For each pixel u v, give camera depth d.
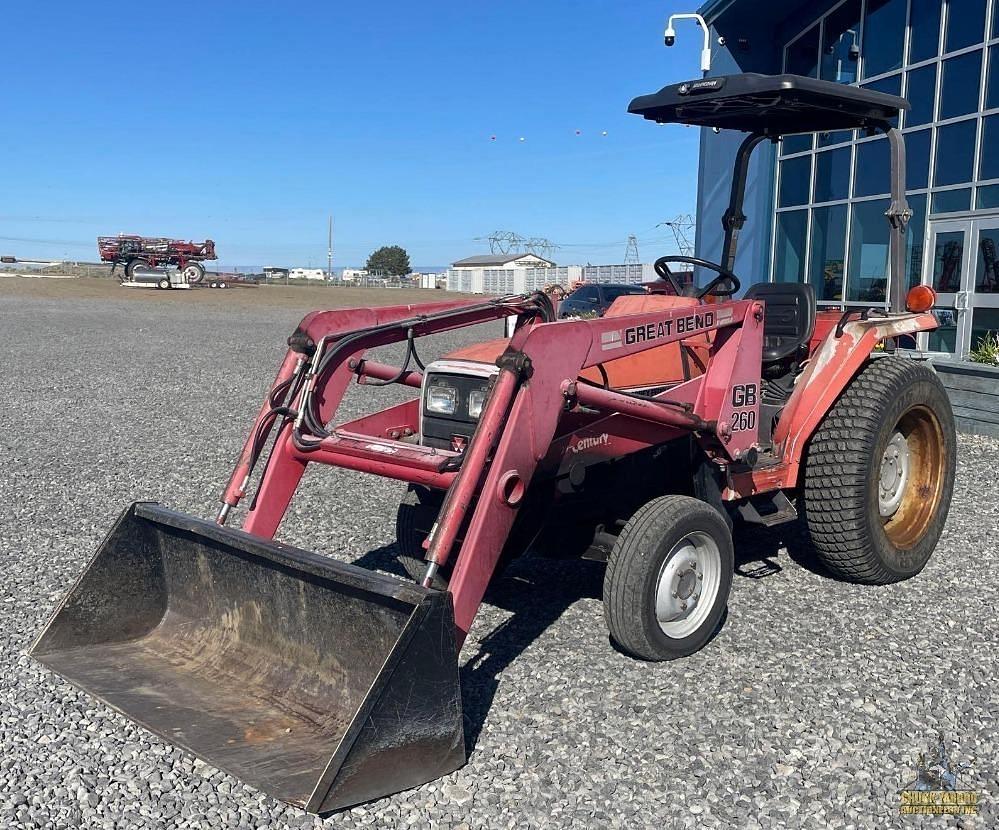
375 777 3.01
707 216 16.97
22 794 3.15
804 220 15.50
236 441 9.16
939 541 5.89
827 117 5.25
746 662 4.15
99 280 52.41
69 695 3.83
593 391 3.92
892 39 13.76
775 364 5.58
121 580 4.07
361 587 3.21
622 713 3.69
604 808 3.08
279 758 3.18
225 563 3.87
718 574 4.27
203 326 25.47
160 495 7.05
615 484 4.49
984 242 12.41
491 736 3.52
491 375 3.95
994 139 12.24
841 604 4.84
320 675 3.55
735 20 15.40
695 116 5.25
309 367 4.34
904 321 5.23
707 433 4.47
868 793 3.16
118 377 14.07
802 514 5.33
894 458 5.30
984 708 3.73
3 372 14.51
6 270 65.12
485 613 4.75
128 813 3.05
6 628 4.50
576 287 21.41
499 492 3.57
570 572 5.38
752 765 3.33
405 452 3.85
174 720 3.44
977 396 9.27
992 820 3.02
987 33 12.23
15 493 7.07
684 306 4.66
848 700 3.79
